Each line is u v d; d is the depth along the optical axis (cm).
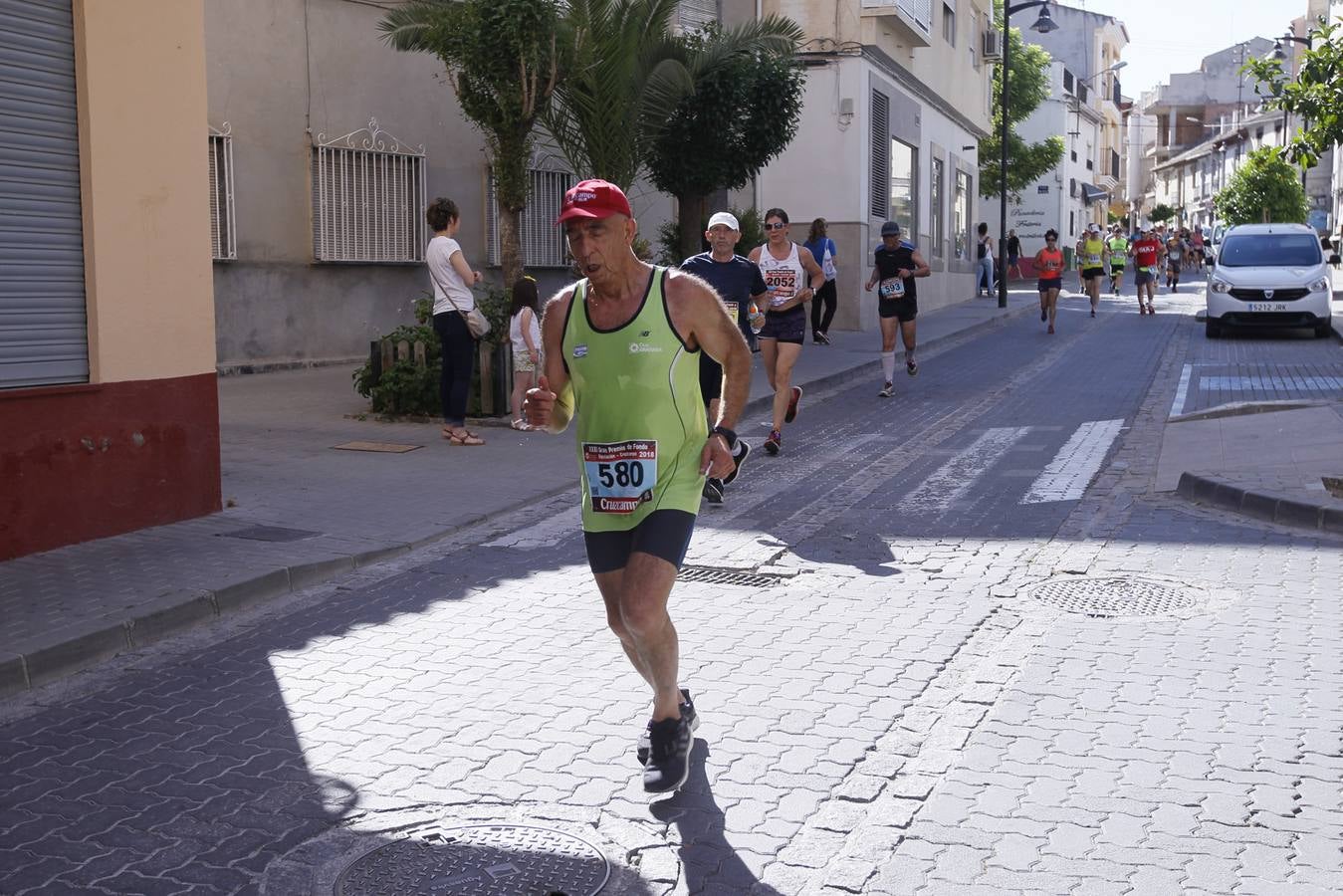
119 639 625
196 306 862
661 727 442
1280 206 5000
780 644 613
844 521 876
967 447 1159
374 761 485
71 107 781
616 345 427
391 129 1877
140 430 827
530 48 1393
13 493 751
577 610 682
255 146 1702
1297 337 2166
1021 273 5466
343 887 389
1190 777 454
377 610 689
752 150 1925
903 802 439
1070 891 378
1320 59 1069
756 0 2398
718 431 443
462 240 2002
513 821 431
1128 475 1005
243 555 764
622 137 1658
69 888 391
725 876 391
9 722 537
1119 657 584
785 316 1120
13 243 749
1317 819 420
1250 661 573
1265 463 967
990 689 546
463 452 1136
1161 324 2566
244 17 1677
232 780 471
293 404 1415
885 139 2583
